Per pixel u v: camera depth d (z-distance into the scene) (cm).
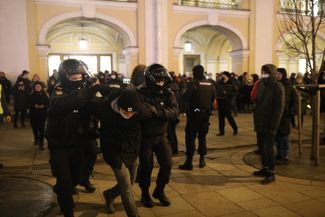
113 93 363
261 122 520
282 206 432
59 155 348
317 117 607
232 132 998
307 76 1146
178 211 421
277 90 502
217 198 463
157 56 1515
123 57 2072
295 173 563
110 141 360
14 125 1137
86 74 372
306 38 708
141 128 404
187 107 590
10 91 1280
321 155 678
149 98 403
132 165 379
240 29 1670
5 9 1309
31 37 1354
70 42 2012
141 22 1499
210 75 1777
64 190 344
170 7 1530
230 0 1739
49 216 412
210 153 734
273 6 1709
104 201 456
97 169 607
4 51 1320
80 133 353
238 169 598
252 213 413
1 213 420
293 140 845
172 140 701
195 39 2208
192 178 550
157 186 432
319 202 445
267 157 529
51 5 1368
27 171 607
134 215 360
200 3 1672
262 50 1709
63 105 341
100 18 1438
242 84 1494
